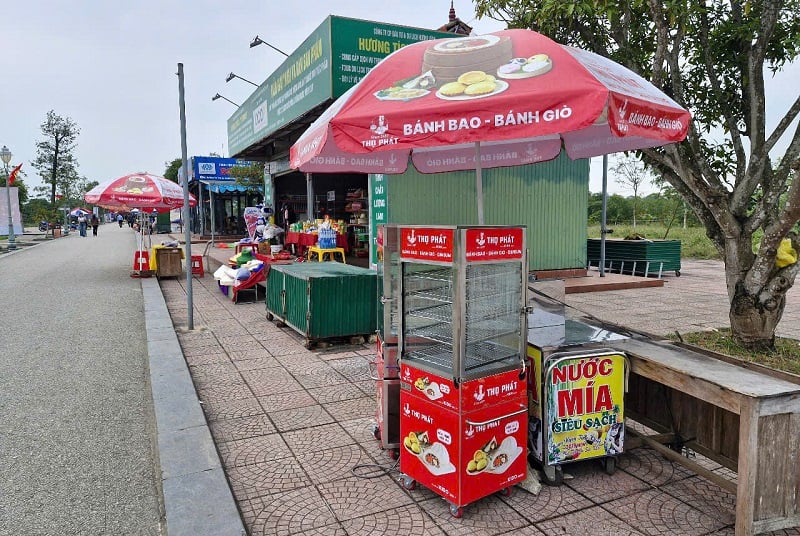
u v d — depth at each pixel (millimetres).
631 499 3219
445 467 3031
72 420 4629
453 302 2895
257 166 24781
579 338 3590
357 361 6125
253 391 5152
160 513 3234
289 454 3844
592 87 2619
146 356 6613
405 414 3289
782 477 2707
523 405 3201
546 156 4820
